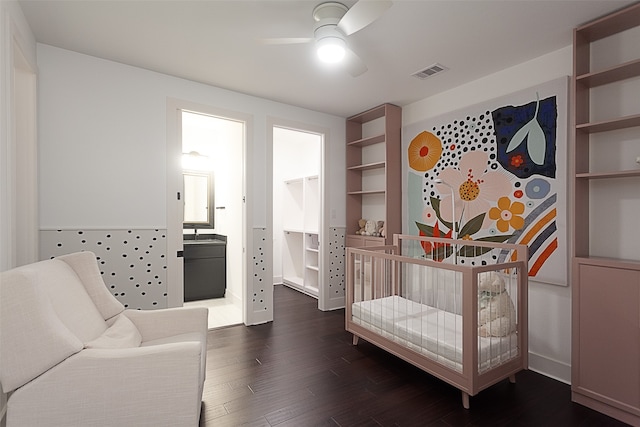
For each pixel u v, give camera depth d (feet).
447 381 6.68
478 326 6.93
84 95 8.38
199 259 14.33
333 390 7.05
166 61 8.70
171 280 9.57
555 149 7.87
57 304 4.58
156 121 9.39
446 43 7.63
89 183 8.45
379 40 7.49
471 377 6.21
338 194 13.62
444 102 10.69
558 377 7.68
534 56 8.27
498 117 9.05
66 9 6.41
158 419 4.31
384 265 9.04
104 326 5.58
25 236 7.38
